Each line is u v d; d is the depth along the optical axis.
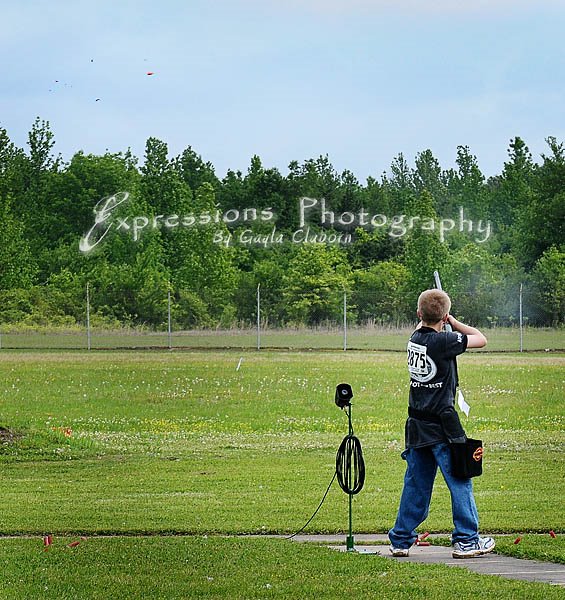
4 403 55.41
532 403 54.75
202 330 106.50
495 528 22.81
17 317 110.25
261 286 119.69
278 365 72.75
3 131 183.00
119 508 25.94
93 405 55.16
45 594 16.05
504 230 156.12
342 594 15.70
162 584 16.62
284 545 20.36
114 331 104.38
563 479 30.41
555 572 17.48
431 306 19.06
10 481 31.05
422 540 20.95
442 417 18.64
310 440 41.62
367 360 76.38
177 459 35.84
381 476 31.55
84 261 144.12
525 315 104.56
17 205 161.25
